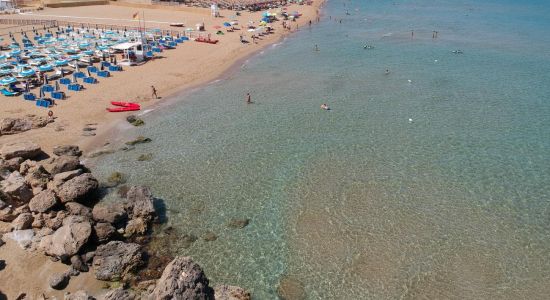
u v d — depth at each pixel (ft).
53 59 204.33
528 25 352.49
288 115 158.10
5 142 126.31
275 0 481.87
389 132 145.69
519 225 99.19
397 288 80.59
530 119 157.58
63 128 139.64
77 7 383.04
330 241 92.84
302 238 93.66
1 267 79.15
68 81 177.58
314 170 121.08
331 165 123.95
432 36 303.89
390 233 95.61
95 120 147.95
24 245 84.17
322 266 85.81
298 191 111.14
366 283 81.71
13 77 174.81
